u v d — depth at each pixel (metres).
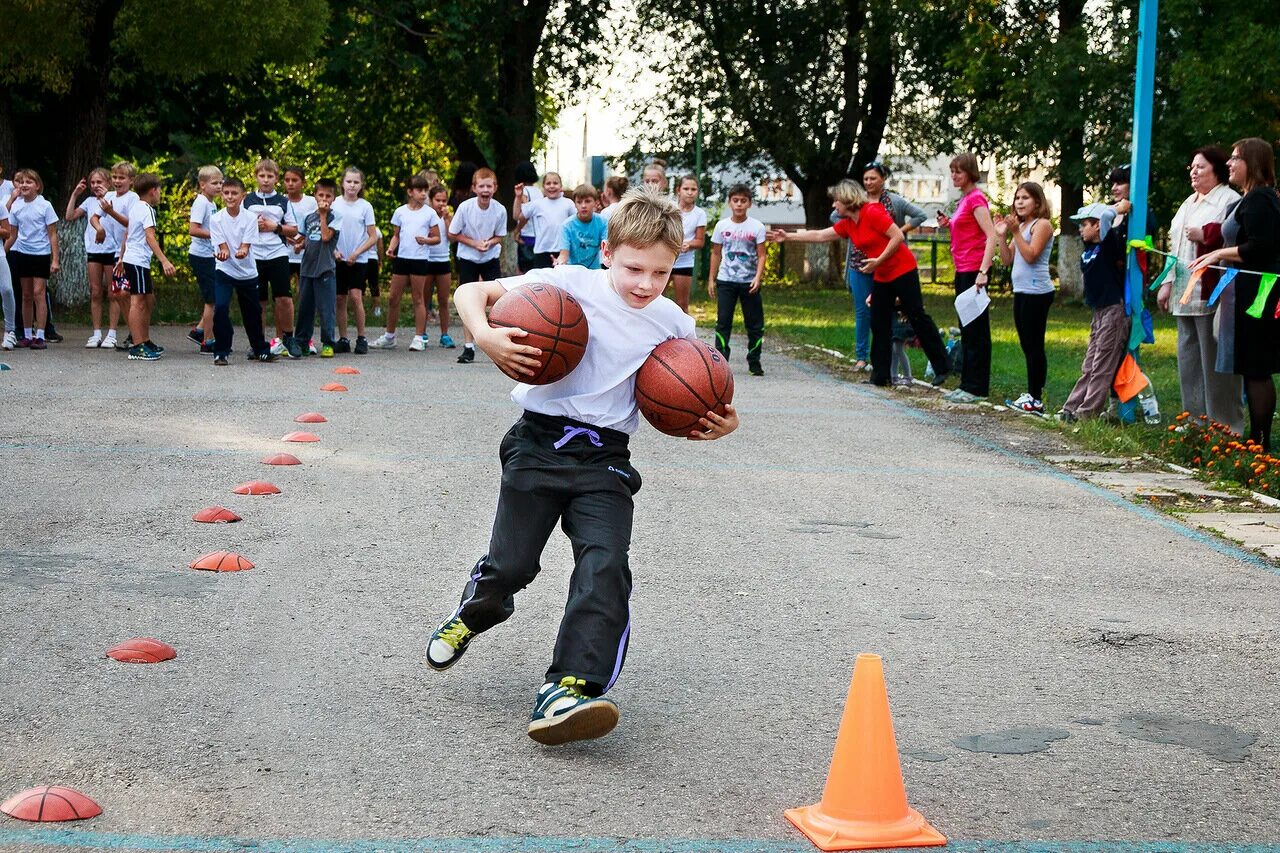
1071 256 32.62
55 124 26.05
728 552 6.66
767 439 10.21
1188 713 4.56
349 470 8.39
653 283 4.12
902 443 10.21
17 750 3.92
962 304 12.37
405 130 34.56
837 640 5.29
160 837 3.38
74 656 4.77
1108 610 5.82
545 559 6.42
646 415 4.20
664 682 4.75
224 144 31.61
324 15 21.38
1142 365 16.44
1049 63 29.48
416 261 16.27
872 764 3.51
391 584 5.87
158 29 19.84
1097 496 8.37
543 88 36.09
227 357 14.05
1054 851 3.48
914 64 37.59
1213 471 9.06
